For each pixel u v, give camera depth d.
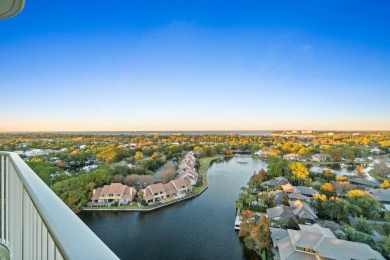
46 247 0.94
